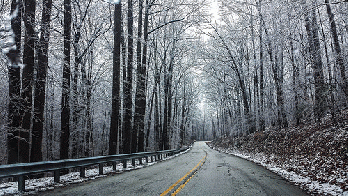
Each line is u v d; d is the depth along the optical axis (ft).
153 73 91.15
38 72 34.37
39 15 42.80
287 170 37.19
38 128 32.89
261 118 92.63
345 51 43.75
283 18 59.26
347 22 46.88
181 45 97.19
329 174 28.43
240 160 58.80
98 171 35.83
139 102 64.49
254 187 23.67
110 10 58.29
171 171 35.96
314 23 51.78
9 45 29.35
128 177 29.71
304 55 54.80
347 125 41.22
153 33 85.10
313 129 53.11
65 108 41.52
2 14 35.12
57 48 43.75
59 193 20.22
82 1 54.90
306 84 53.01
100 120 106.32
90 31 61.82
